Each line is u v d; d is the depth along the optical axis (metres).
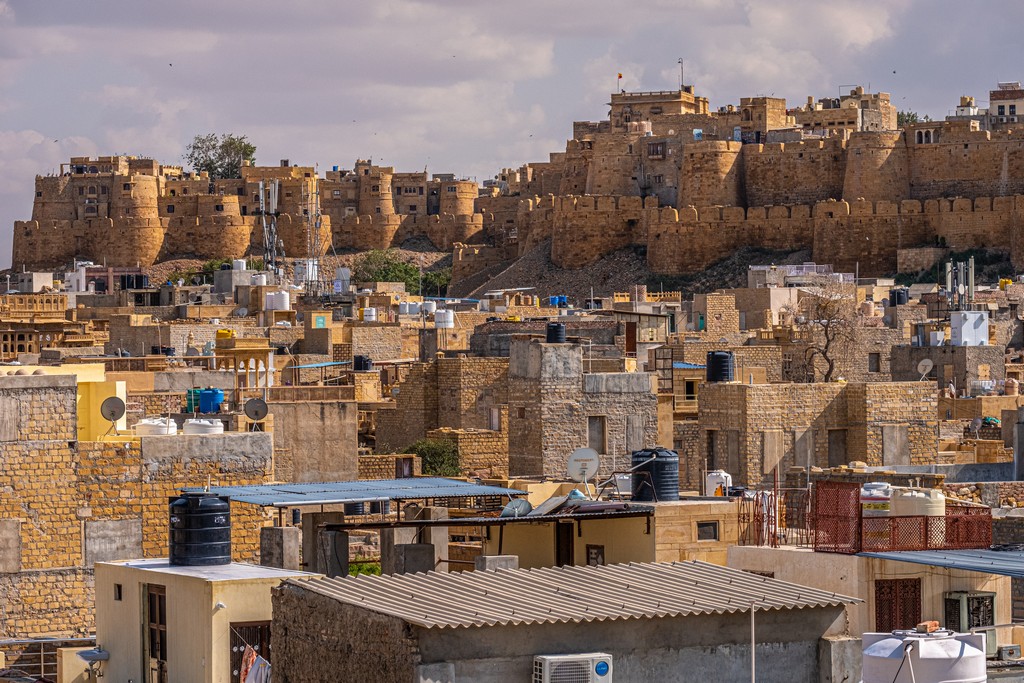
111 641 43.38
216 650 39.66
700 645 35.50
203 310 162.12
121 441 54.22
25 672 49.25
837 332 126.62
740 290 170.50
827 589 40.59
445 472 81.69
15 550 52.34
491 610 34.59
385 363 113.12
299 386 101.62
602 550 45.16
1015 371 127.56
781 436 82.75
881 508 42.94
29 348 132.12
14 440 52.69
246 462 54.31
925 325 135.75
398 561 44.62
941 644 33.81
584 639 34.66
